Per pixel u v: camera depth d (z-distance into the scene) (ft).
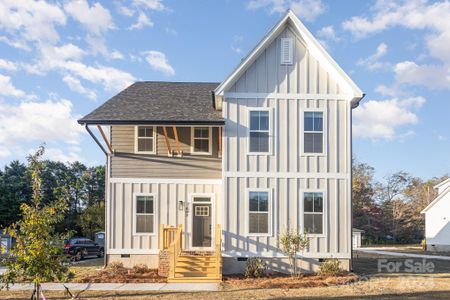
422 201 205.87
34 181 34.94
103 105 66.59
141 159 66.23
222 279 54.60
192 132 67.05
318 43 60.54
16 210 170.60
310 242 59.67
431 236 131.95
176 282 53.01
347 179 60.70
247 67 61.57
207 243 65.00
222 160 60.80
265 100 61.26
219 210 65.72
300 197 60.34
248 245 59.57
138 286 50.57
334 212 60.23
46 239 32.86
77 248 97.66
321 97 61.41
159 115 62.75
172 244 55.16
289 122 61.21
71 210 175.32
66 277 34.47
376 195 213.46
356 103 63.05
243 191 60.29
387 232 198.80
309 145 61.00
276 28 60.80
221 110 65.67
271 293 45.75
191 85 80.18
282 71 61.72
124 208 65.16
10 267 32.42
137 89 75.46
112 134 66.64
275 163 60.70
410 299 42.57
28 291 47.42
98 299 42.93
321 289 48.14
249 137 60.90
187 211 65.46
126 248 64.34
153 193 65.62
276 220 60.03
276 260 59.41
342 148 61.11
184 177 66.23
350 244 59.67
